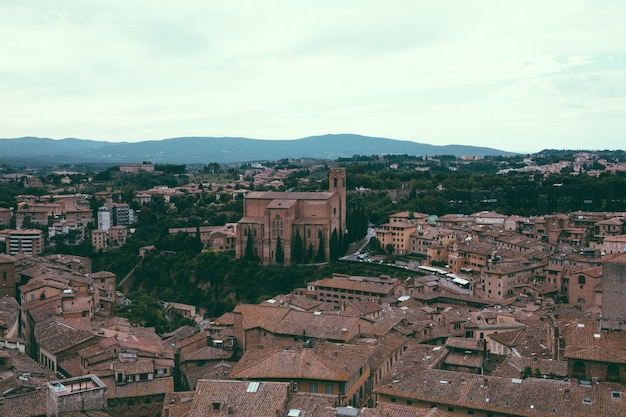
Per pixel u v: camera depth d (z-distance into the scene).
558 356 128.25
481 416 107.50
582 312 191.75
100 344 151.75
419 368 125.19
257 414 97.81
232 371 128.25
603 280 129.62
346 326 158.62
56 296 199.50
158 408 134.12
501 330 176.62
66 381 110.00
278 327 160.38
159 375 149.62
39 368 137.00
